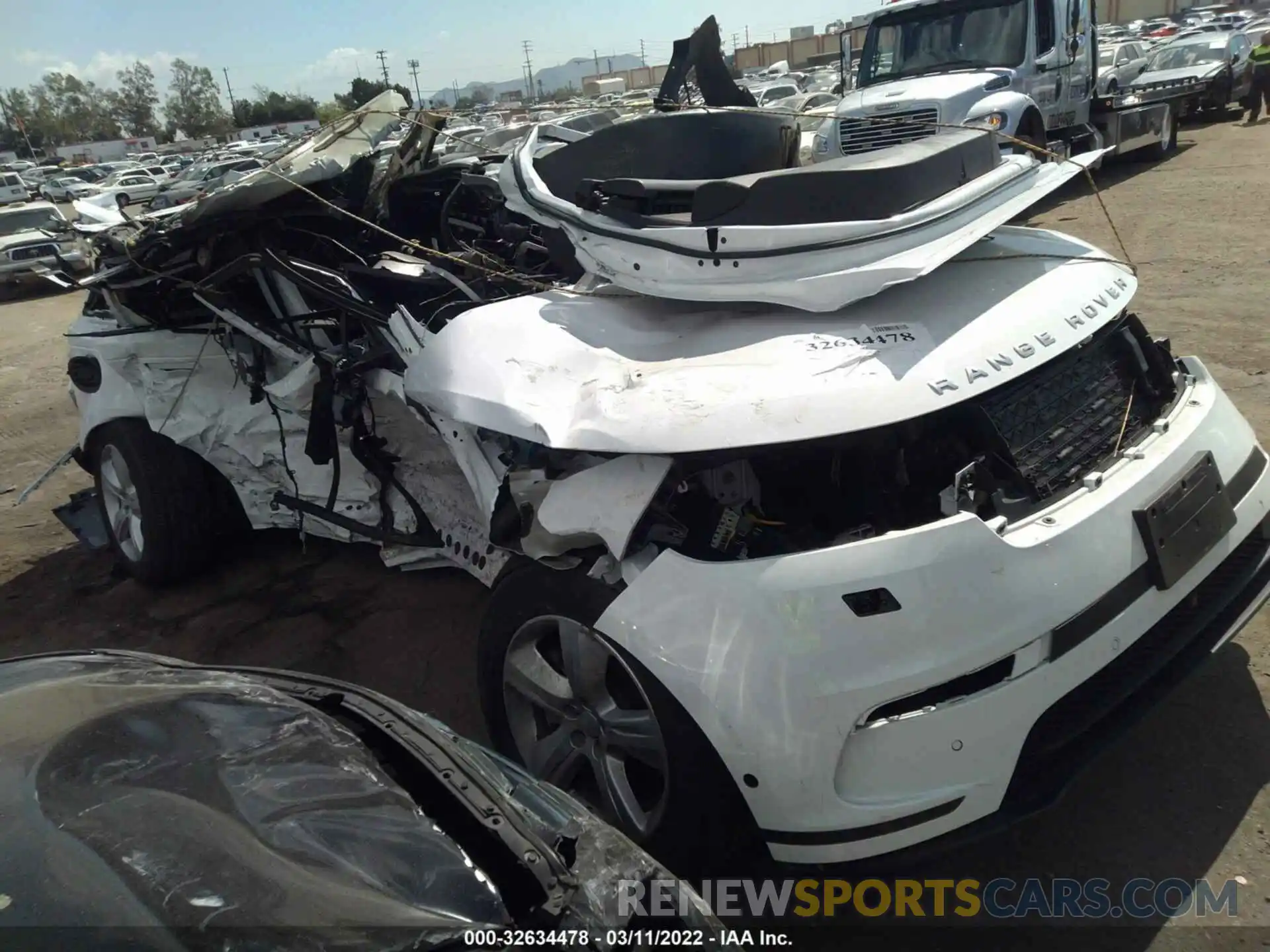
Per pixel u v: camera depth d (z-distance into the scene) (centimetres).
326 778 179
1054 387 266
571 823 190
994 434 243
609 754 247
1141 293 741
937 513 247
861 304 269
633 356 261
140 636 415
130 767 177
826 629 209
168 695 208
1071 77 1195
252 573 462
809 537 252
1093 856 250
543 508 247
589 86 1902
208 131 8931
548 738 262
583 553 249
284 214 388
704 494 249
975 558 213
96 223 456
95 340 432
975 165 311
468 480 282
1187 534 244
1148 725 294
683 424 227
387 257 392
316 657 383
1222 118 1878
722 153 369
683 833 229
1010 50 1111
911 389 234
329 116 524
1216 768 273
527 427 243
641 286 278
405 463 352
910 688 206
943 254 257
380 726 204
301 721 197
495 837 174
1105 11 6162
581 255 298
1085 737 231
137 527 449
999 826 214
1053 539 222
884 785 210
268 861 155
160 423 417
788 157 377
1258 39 2181
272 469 405
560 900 164
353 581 444
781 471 258
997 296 280
